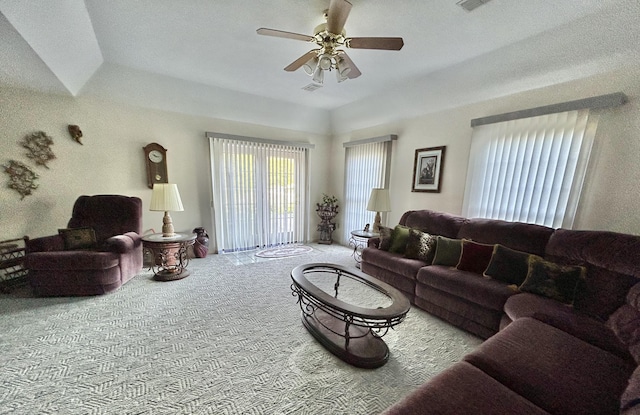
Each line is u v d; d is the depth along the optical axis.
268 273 3.45
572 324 1.51
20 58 2.19
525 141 2.49
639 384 0.92
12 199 2.88
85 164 3.25
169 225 3.26
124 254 2.85
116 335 1.98
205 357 1.76
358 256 4.34
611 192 2.03
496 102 2.75
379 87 3.65
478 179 2.89
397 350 1.90
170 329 2.08
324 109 4.96
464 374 1.08
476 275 2.28
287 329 2.13
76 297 2.56
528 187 2.48
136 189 3.62
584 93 2.14
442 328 2.21
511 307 1.77
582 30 1.99
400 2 1.89
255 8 2.02
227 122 4.25
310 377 1.61
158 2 1.97
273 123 4.65
